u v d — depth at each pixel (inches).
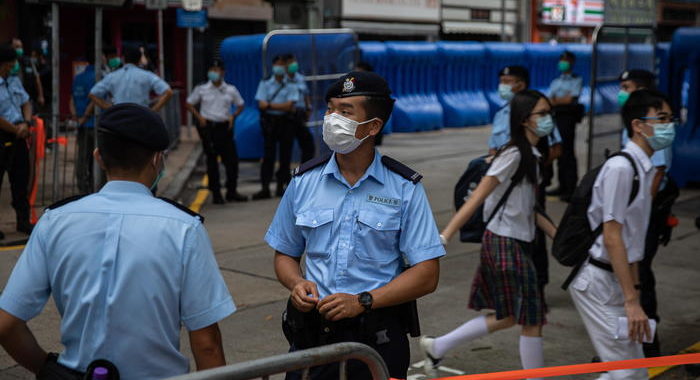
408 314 107.3
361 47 692.1
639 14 502.0
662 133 143.8
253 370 76.5
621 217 140.8
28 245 87.4
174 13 726.5
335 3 824.9
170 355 87.0
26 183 309.0
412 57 736.3
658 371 187.2
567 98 406.0
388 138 697.6
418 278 103.7
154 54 727.1
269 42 531.8
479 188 160.2
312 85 499.2
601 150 405.7
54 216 87.1
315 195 108.3
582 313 149.6
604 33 385.4
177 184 428.1
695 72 449.4
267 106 408.8
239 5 757.9
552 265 285.4
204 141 392.5
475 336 173.3
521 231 162.4
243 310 229.9
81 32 682.2
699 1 1305.4
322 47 507.8
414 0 912.3
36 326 211.9
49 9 661.3
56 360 87.8
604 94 402.6
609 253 141.6
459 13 995.3
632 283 140.8
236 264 280.2
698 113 455.8
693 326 221.9
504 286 161.8
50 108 636.7
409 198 106.2
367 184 106.7
